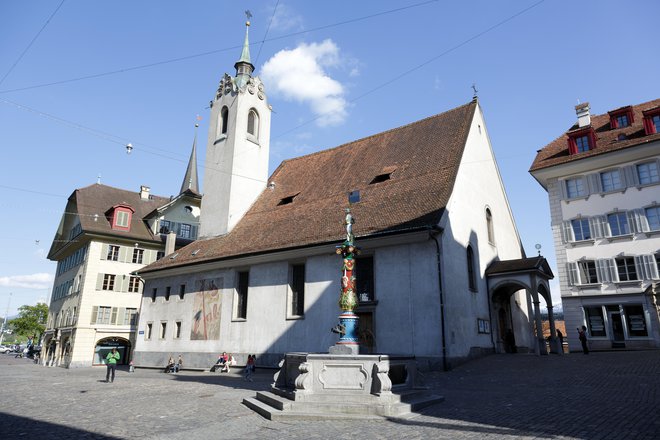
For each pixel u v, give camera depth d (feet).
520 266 81.35
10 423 33.40
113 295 138.31
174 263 105.60
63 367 134.00
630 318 86.94
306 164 112.98
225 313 92.68
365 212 79.51
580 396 38.17
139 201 162.09
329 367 36.88
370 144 102.32
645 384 42.01
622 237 89.10
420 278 68.64
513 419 30.22
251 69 124.06
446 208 72.64
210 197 114.62
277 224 94.58
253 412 37.76
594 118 105.50
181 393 51.67
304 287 80.94
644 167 89.10
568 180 98.12
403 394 36.63
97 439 27.76
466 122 89.81
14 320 267.18
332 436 27.55
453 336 66.64
